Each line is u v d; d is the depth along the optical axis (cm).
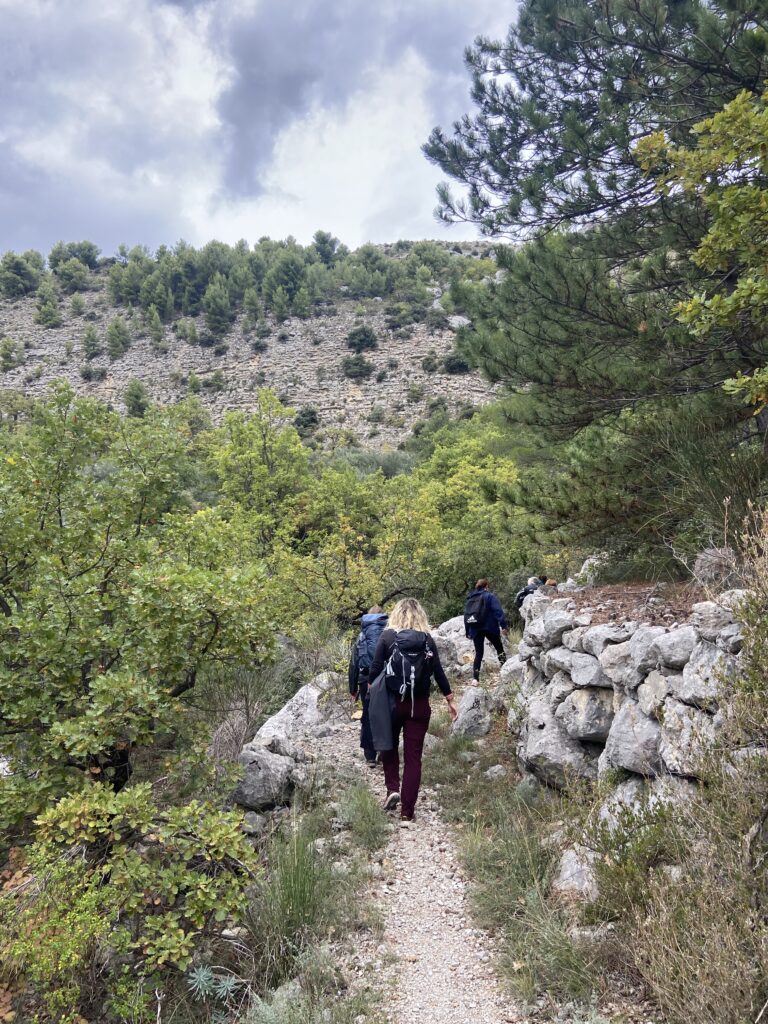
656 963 267
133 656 431
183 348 8850
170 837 363
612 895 323
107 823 349
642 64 717
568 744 483
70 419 536
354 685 594
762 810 283
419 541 1179
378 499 1905
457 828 474
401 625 501
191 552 544
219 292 9581
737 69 640
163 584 424
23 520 496
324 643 906
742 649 317
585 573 754
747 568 358
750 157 456
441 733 655
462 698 695
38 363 8475
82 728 386
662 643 397
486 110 851
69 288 11019
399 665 483
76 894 323
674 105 679
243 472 2220
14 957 295
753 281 454
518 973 313
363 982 321
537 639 571
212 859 359
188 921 361
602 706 469
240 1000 321
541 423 746
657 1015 273
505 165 834
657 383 642
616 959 304
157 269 10475
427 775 564
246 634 459
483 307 795
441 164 872
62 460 535
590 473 686
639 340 636
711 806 298
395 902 390
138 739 410
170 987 330
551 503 703
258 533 1605
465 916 372
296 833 422
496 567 1173
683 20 649
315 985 313
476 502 1903
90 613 443
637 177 707
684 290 690
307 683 808
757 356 603
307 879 377
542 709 523
